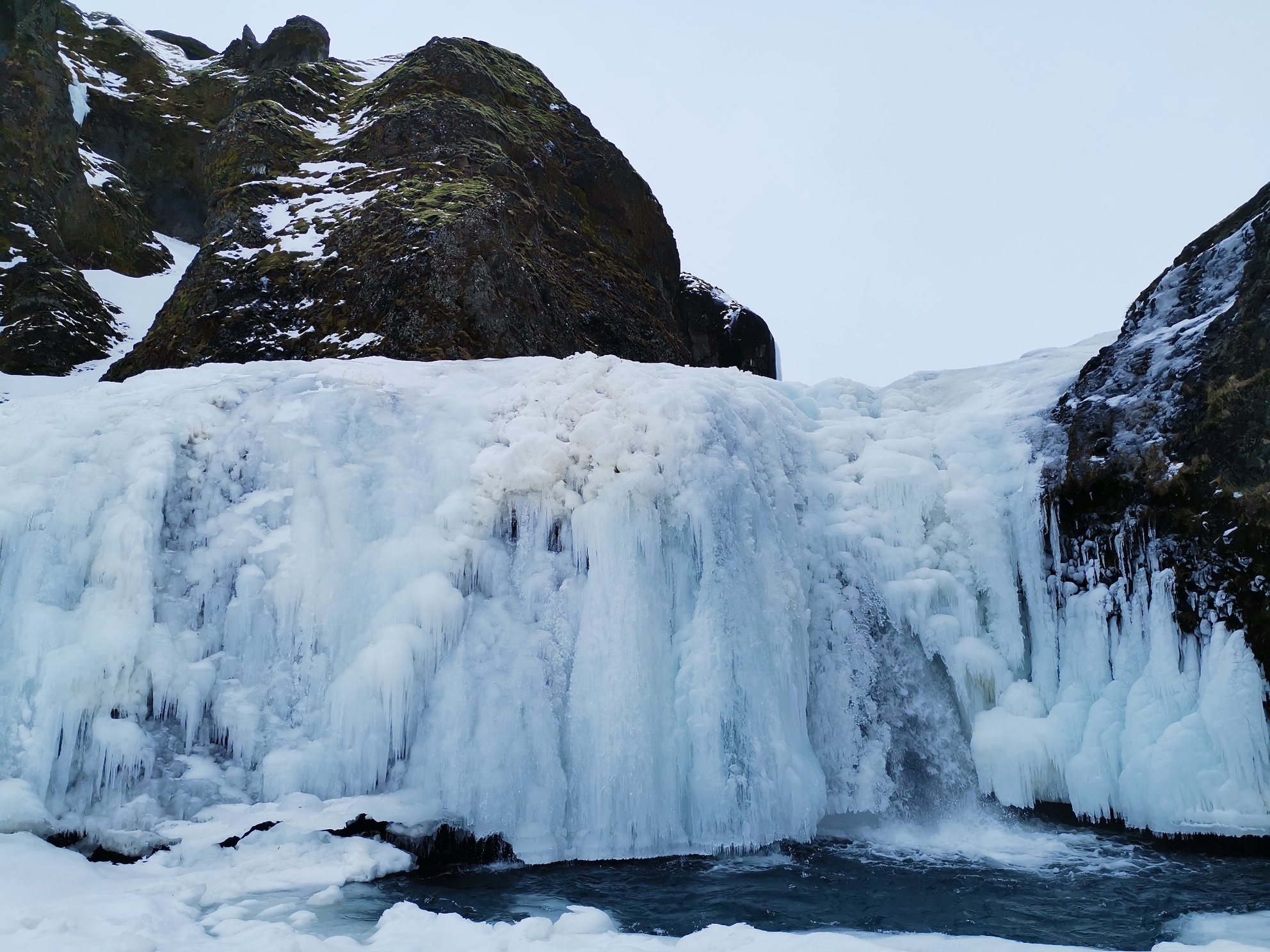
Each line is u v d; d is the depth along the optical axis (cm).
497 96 1728
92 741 684
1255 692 739
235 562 777
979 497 916
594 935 529
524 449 811
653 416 821
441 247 1254
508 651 754
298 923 544
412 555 770
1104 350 963
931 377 1126
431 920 541
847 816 820
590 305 1521
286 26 2034
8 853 600
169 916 535
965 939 533
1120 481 856
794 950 487
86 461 784
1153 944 546
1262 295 830
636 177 1884
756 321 2020
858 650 867
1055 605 880
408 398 891
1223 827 720
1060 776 810
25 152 1683
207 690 730
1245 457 800
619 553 776
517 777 712
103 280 1784
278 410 853
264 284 1327
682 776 742
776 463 889
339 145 1579
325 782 709
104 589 737
